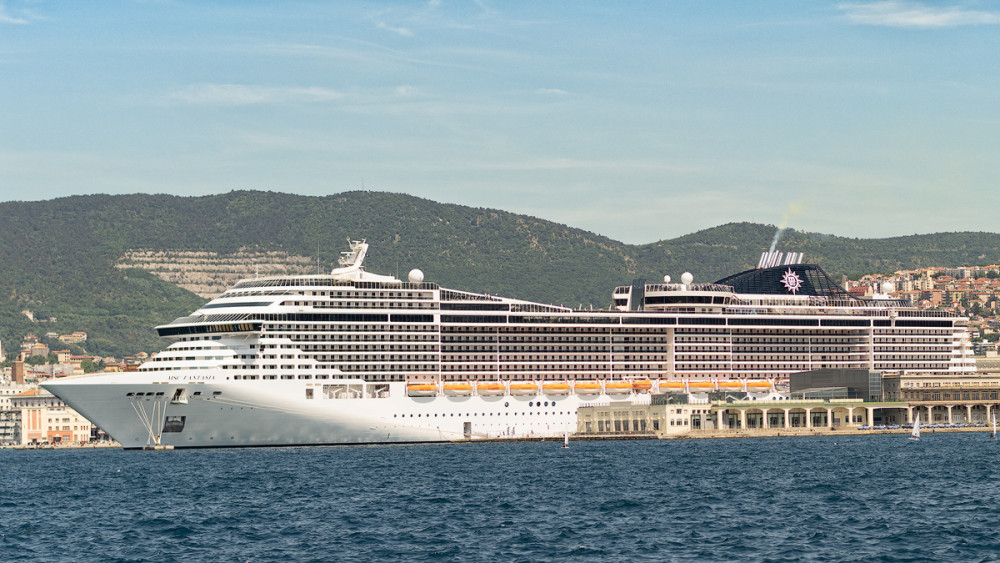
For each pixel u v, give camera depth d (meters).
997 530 188.25
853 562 166.25
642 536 188.62
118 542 191.12
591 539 186.50
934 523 196.88
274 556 177.00
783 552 174.12
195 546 186.38
